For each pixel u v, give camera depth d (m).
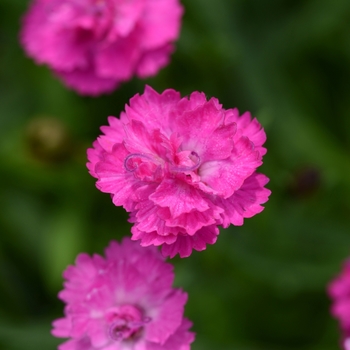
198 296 0.44
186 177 0.35
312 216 0.46
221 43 0.46
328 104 0.48
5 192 0.48
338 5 0.48
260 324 0.46
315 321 0.46
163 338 0.36
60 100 0.48
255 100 0.47
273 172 0.45
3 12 0.50
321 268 0.45
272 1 0.49
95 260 0.37
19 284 0.47
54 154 0.45
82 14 0.43
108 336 0.37
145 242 0.35
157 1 0.43
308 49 0.48
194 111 0.36
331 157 0.47
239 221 0.35
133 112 0.36
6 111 0.49
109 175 0.35
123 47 0.43
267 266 0.45
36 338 0.45
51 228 0.47
